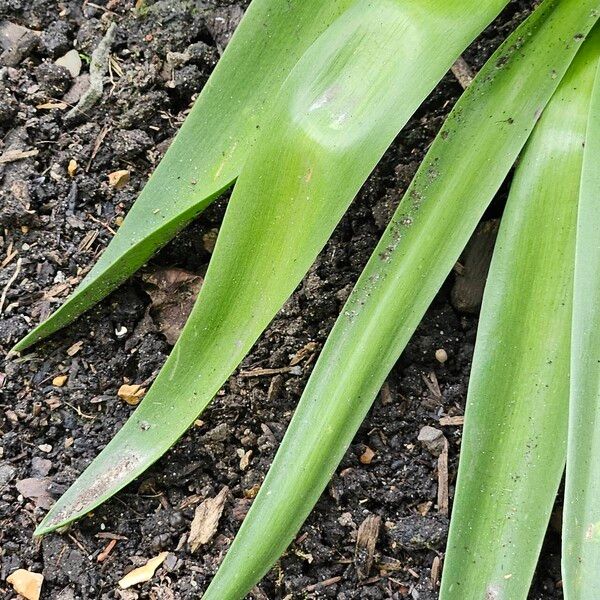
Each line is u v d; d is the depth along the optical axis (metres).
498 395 0.47
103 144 0.58
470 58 0.59
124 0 0.62
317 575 0.51
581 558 0.43
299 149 0.47
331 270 0.56
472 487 0.46
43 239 0.57
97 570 0.51
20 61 0.60
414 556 0.51
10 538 0.51
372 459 0.53
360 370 0.47
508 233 0.49
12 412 0.53
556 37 0.51
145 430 0.48
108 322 0.55
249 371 0.54
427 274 0.49
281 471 0.46
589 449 0.44
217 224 0.57
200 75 0.60
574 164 0.49
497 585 0.45
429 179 0.50
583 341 0.45
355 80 0.47
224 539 0.51
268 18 0.51
